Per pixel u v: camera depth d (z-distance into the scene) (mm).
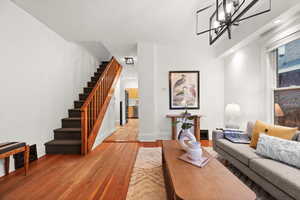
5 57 2287
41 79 3021
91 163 2631
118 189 1860
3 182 2000
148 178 2123
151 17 2822
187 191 1114
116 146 3658
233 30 3357
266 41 2742
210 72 4441
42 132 3037
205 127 4430
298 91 2246
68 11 2629
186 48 4422
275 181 1431
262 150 1873
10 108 2363
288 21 2223
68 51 4016
